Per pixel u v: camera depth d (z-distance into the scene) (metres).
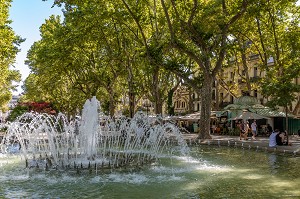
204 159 16.98
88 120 16.80
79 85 43.44
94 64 38.56
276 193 9.69
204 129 28.12
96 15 30.33
